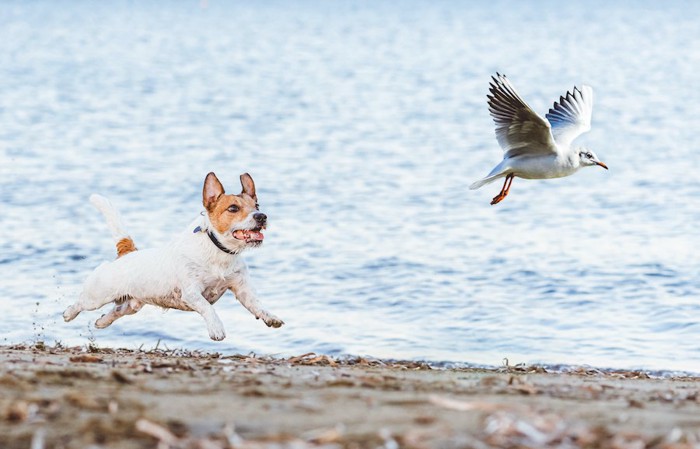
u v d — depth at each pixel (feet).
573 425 18.92
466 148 93.09
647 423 19.62
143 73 160.56
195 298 32.53
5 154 86.43
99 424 18.07
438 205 67.62
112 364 27.20
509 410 19.94
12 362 26.91
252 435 17.90
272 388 22.68
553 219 63.21
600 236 58.18
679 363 36.88
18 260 51.60
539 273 49.80
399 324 42.14
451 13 314.35
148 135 99.96
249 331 40.70
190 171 79.87
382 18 294.25
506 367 34.83
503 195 35.86
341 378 25.11
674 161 83.71
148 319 41.68
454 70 163.63
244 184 33.24
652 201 67.92
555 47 201.98
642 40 213.46
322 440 17.49
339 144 95.20
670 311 43.62
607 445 17.52
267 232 58.85
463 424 18.79
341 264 51.52
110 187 72.13
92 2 385.29
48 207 64.75
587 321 42.55
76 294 45.93
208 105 124.36
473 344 39.47
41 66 167.02
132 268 33.65
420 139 98.37
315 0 404.36
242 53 195.62
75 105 122.52
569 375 32.42
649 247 55.16
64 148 90.43
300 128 105.70
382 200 69.10
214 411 19.52
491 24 267.18
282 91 138.92
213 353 34.73
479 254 53.78
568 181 75.51
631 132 100.27
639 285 47.62
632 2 353.31
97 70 163.32
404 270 50.29
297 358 32.42
